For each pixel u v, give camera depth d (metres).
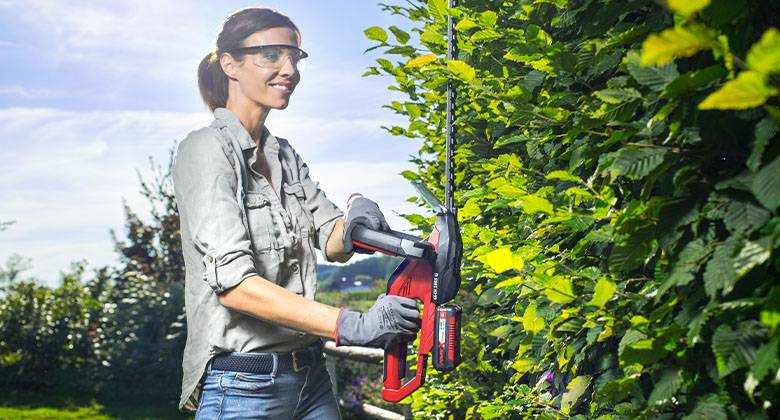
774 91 0.99
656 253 1.59
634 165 1.34
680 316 1.38
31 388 10.18
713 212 1.29
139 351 10.05
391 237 2.22
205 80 2.64
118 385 9.94
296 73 2.55
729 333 1.22
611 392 1.58
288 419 2.44
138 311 10.27
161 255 12.48
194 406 2.50
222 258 2.19
